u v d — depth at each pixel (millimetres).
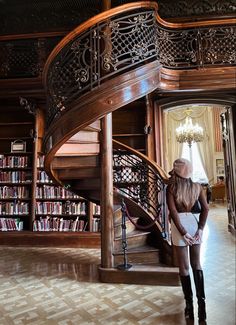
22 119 5875
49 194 5355
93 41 3133
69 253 4637
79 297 2852
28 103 5090
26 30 5930
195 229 2355
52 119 3213
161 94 5043
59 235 5090
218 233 5805
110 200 3463
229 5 5469
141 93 3102
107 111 2904
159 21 4109
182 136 10344
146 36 3402
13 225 5340
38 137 5453
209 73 4207
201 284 2318
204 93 5027
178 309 2535
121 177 4637
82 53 3127
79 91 3021
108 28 3197
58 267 3883
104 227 3428
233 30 4375
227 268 3600
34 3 5812
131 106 5469
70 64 3225
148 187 4387
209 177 12742
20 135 5809
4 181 5480
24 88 4910
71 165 3596
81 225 5215
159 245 3670
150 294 2900
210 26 4406
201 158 12867
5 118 5914
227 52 4359
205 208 2408
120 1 5707
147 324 2268
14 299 2820
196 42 4367
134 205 3934
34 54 5062
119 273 3256
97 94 2922
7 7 5910
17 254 4590
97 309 2566
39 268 3838
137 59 3270
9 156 5602
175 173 2475
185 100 5148
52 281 3328
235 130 5289
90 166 3562
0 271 3717
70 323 2311
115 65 3113
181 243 2383
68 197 5316
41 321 2354
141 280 3205
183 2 5531
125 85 2998
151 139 5125
